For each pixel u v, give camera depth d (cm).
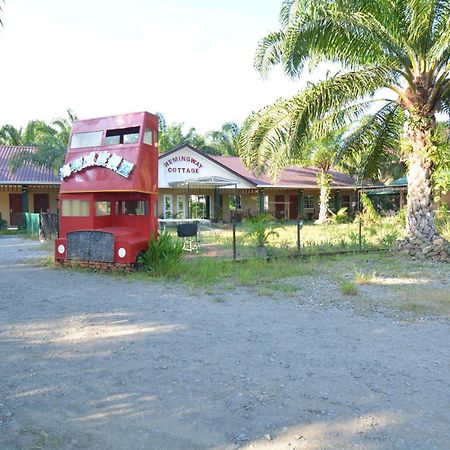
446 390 384
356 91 1134
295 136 1162
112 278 931
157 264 982
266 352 479
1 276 965
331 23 1052
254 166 1225
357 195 3584
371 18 1093
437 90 1207
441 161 1230
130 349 488
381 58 1213
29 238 2027
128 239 1020
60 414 341
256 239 1393
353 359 458
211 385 393
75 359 458
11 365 442
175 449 294
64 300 730
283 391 380
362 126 1466
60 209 1121
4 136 3862
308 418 334
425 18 1078
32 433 313
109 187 1033
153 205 1085
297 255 1212
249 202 3459
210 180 2583
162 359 457
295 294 771
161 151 4141
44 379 407
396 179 3062
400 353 476
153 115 1084
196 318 618
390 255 1267
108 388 388
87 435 311
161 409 349
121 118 1068
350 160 1611
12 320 607
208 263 1029
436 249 1194
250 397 369
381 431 315
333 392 379
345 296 754
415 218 1262
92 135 1092
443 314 635
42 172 2842
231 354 473
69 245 1068
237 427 321
